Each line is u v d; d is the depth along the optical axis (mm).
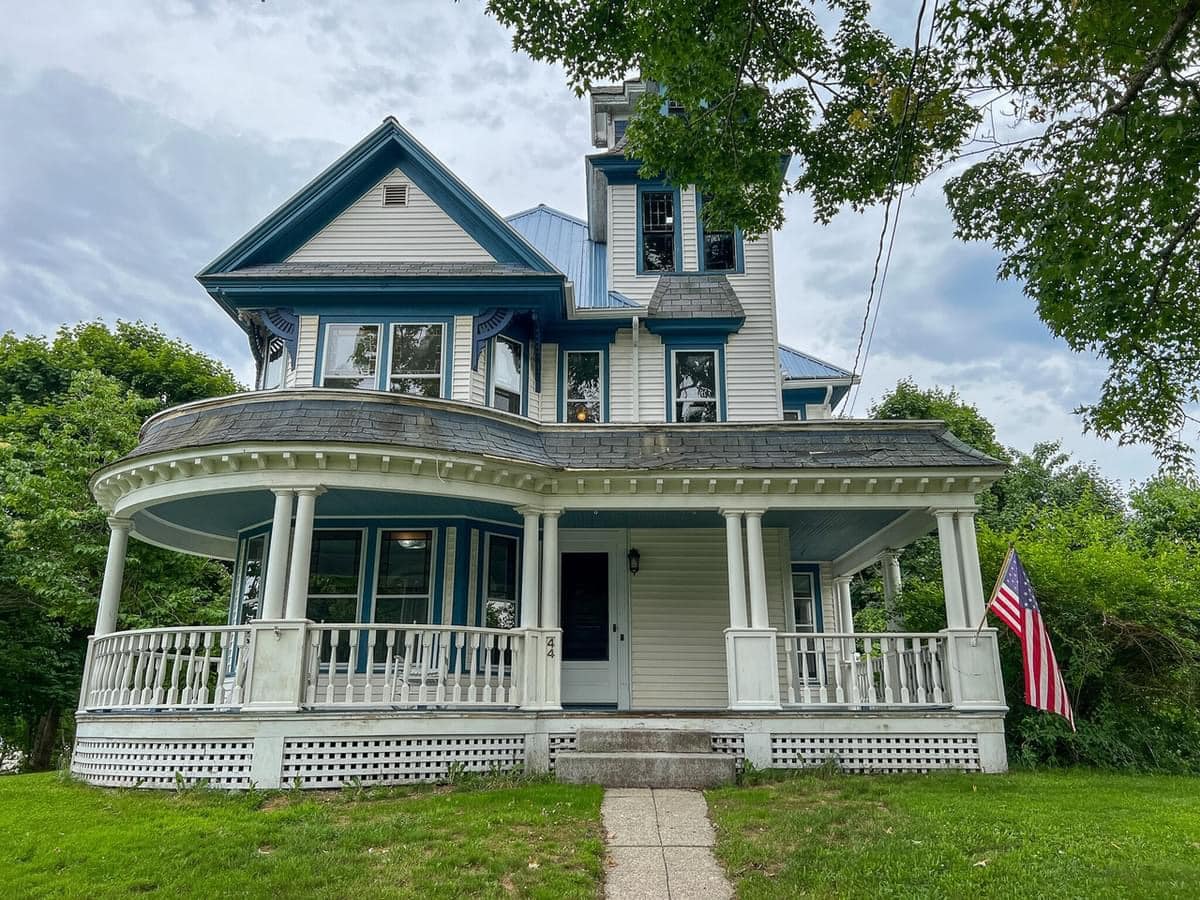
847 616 15883
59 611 16484
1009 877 5227
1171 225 6926
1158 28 5902
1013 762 9961
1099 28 5801
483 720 8898
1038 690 8398
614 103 16000
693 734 8914
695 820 6844
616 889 5328
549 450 10453
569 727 9297
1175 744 10391
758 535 9992
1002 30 6430
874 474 9836
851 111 8414
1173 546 13383
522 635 9695
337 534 11453
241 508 10906
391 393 9664
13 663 17953
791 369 16344
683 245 14391
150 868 5582
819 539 13492
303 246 12414
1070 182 7160
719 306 13508
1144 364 7738
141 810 7258
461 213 12453
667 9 7391
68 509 15664
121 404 17672
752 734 9211
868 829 6336
